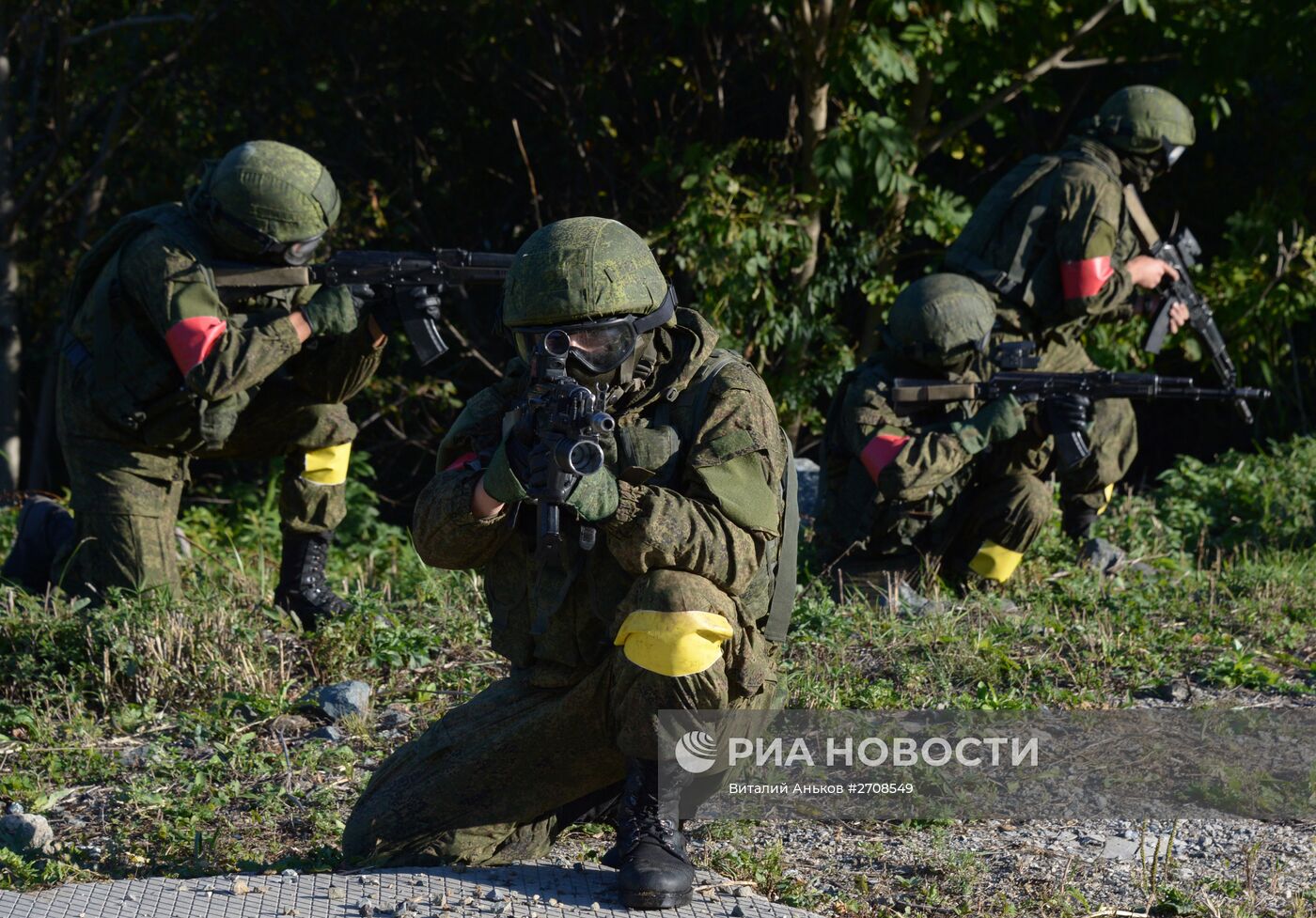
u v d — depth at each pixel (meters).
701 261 23.28
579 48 28.06
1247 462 21.02
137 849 8.51
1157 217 28.25
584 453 6.34
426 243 29.45
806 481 20.61
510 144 29.64
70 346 12.74
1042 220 15.71
